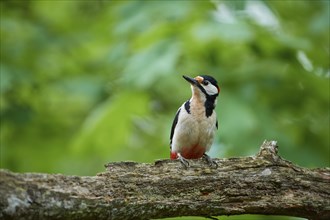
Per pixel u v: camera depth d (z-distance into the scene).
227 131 11.09
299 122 13.11
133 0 12.95
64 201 7.53
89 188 7.80
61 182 7.64
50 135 14.94
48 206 7.43
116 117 12.75
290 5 13.84
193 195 8.33
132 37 13.20
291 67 12.77
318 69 13.32
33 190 7.37
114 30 12.79
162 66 11.42
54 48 14.62
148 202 8.04
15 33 14.43
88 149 13.18
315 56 13.17
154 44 11.95
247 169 8.60
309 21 13.39
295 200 8.52
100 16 15.46
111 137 12.98
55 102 15.17
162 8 12.34
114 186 7.99
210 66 12.51
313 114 13.34
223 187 8.45
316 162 12.10
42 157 14.84
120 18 12.80
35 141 14.86
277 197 8.54
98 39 15.09
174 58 11.51
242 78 12.23
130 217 8.00
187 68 12.45
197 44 12.01
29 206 7.31
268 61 12.72
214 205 8.34
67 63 14.91
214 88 11.03
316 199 8.58
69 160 15.01
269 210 8.52
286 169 8.68
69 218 7.61
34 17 15.57
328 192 8.64
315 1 13.78
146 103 12.95
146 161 14.45
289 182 8.61
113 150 13.58
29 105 14.61
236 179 8.50
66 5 16.14
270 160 8.69
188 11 12.10
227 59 12.70
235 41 11.50
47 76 14.51
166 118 13.76
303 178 8.66
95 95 13.74
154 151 14.67
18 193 7.25
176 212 8.23
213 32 11.38
